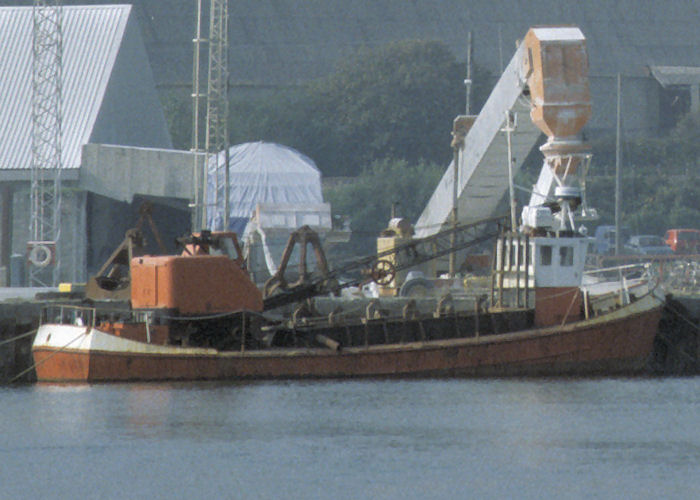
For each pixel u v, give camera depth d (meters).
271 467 184.38
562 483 175.62
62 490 173.88
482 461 187.38
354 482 176.38
